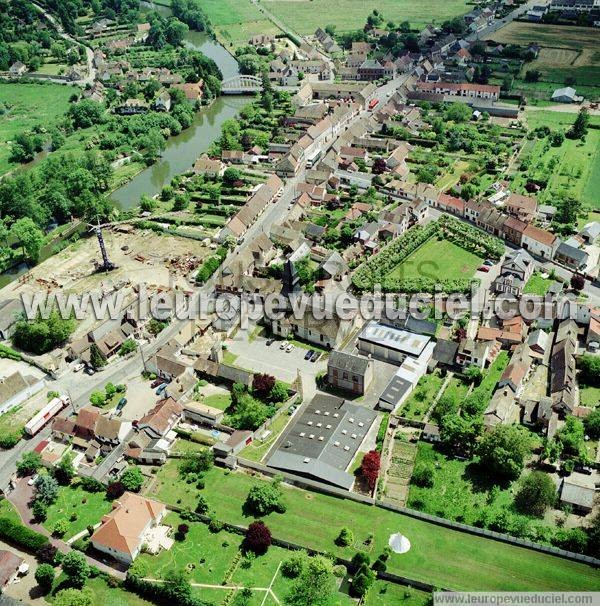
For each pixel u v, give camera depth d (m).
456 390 194.62
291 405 192.38
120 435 180.12
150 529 156.00
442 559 145.75
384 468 170.38
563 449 169.50
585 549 145.25
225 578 144.00
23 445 186.12
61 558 148.50
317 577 138.38
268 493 158.62
